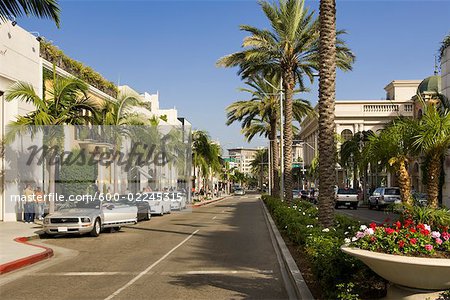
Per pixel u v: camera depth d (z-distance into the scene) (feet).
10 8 39.40
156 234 66.28
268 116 142.20
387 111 237.45
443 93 92.32
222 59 94.63
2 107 79.15
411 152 49.42
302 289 27.17
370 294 22.52
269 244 53.78
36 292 30.25
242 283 32.09
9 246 50.14
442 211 26.71
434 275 17.58
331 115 42.52
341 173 246.06
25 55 84.33
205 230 71.56
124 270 37.70
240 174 527.40
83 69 112.88
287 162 93.35
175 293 29.19
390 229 20.42
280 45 91.97
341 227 42.04
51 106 75.66
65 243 56.70
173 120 233.35
